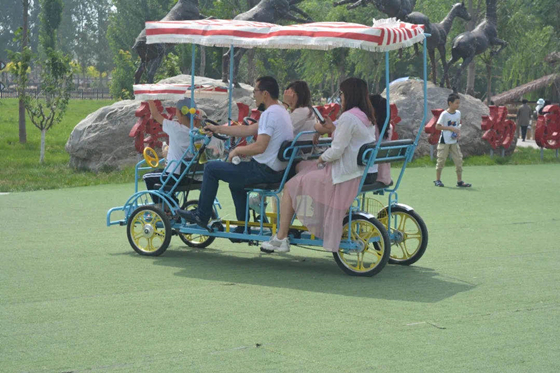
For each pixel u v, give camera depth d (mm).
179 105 7520
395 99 19344
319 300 5680
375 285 6230
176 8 18188
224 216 9734
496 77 48344
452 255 7574
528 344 4586
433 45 20375
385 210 7250
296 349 4465
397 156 6848
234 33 6930
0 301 5582
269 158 6785
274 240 6773
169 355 4352
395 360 4277
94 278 6395
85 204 11266
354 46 6281
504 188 13594
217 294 5852
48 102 18203
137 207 7746
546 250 7836
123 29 60844
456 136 13609
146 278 6422
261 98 6977
